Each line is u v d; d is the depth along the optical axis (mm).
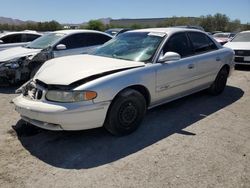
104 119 4168
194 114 5496
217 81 6613
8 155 3908
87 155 3916
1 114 5484
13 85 8062
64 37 8359
